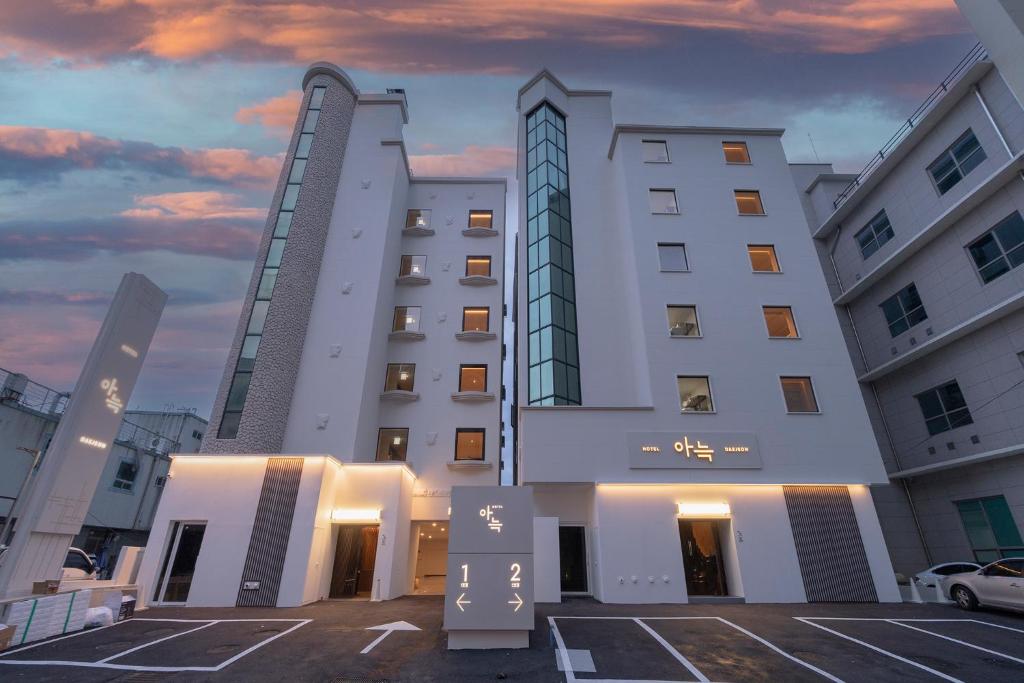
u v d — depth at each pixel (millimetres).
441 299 25438
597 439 16719
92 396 11688
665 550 15477
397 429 22281
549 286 21953
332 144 25438
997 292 17297
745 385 17594
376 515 17125
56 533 10742
